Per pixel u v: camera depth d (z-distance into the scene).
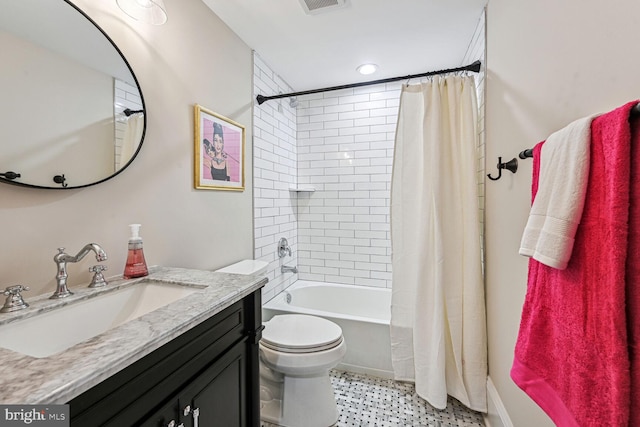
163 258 1.31
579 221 0.58
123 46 1.13
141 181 1.20
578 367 0.57
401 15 1.68
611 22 0.63
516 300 1.20
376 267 2.71
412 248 1.82
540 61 0.98
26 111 0.83
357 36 1.90
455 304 1.67
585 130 0.58
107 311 0.93
